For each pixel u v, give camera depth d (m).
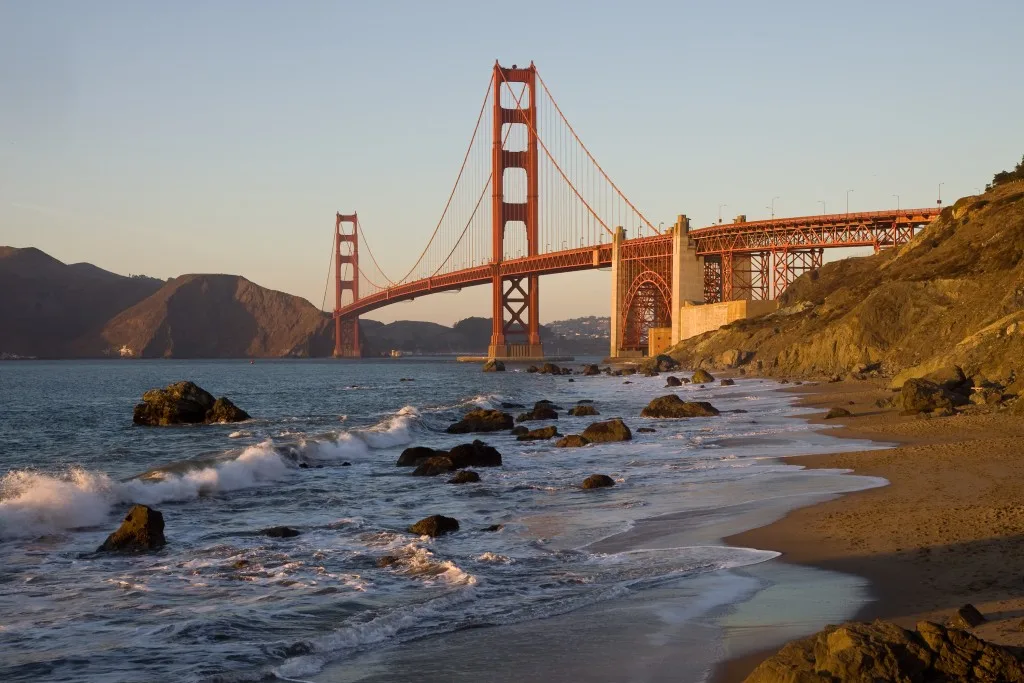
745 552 15.19
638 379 102.62
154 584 14.10
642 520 18.69
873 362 72.00
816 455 27.84
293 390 98.38
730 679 9.43
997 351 44.66
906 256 92.00
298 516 20.44
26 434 47.22
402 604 12.83
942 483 20.25
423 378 131.50
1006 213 81.50
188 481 23.72
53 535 18.20
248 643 11.10
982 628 9.80
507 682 9.60
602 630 11.22
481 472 27.28
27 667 10.30
